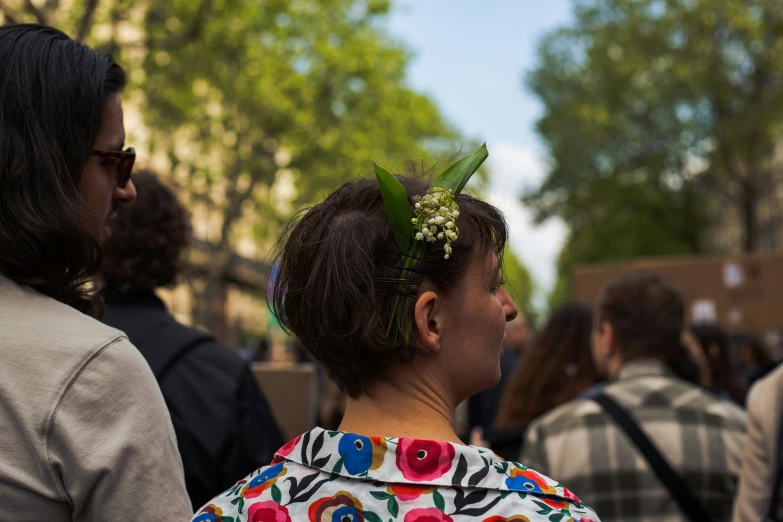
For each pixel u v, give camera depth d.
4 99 1.33
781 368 2.22
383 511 1.00
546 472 2.38
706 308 6.02
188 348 2.05
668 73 23.53
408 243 1.08
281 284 1.17
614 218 26.11
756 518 2.19
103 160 1.42
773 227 34.75
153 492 1.24
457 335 1.11
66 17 8.30
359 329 1.07
